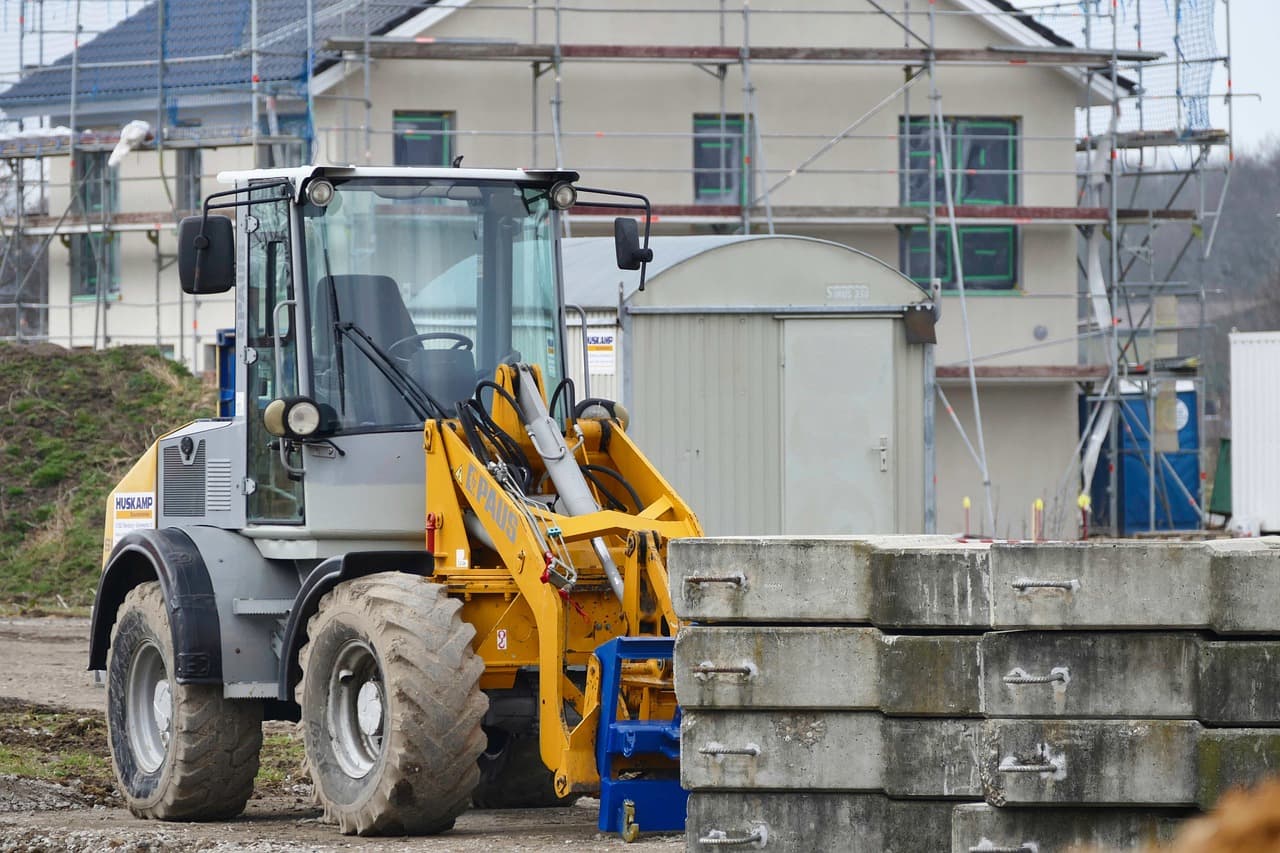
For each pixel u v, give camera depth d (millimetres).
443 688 22312
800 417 49156
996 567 16344
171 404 74250
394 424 25125
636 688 21859
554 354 26266
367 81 69812
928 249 76750
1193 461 76250
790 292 49250
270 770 32344
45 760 32812
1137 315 101625
